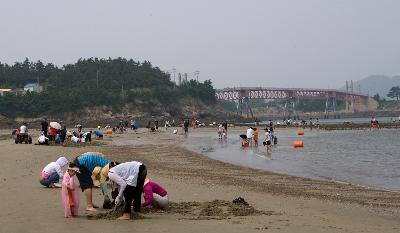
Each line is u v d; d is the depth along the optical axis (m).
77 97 165.12
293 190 18.08
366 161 32.47
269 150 40.12
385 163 31.08
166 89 193.25
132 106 175.00
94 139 56.28
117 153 35.38
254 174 23.88
